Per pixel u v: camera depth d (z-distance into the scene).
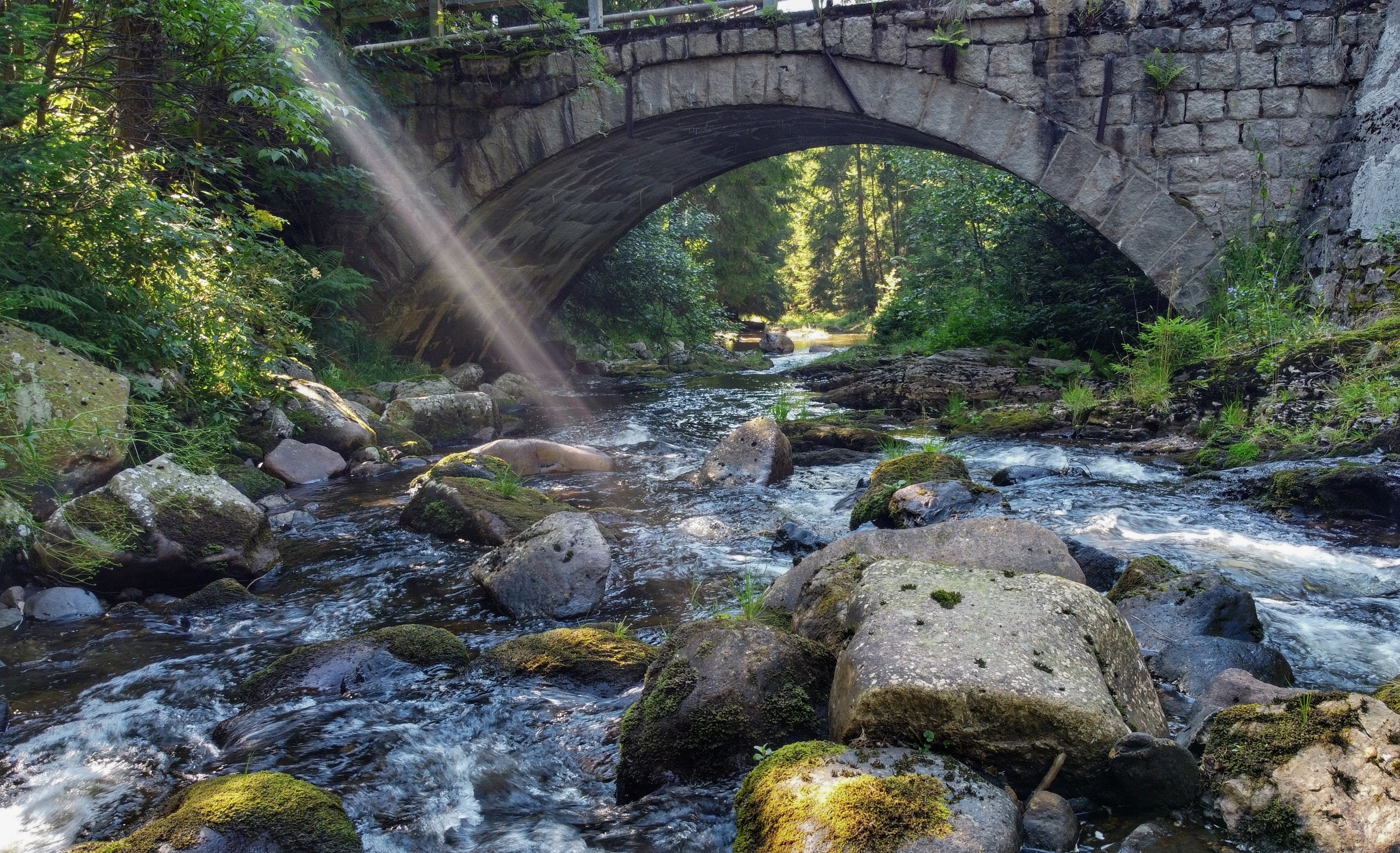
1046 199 13.82
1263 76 9.79
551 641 3.59
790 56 11.10
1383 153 8.79
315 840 2.33
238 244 8.17
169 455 5.29
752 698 2.80
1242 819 2.34
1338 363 7.25
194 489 4.84
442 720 3.19
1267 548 5.03
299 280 10.89
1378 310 8.09
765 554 5.20
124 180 6.53
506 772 2.88
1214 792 2.42
